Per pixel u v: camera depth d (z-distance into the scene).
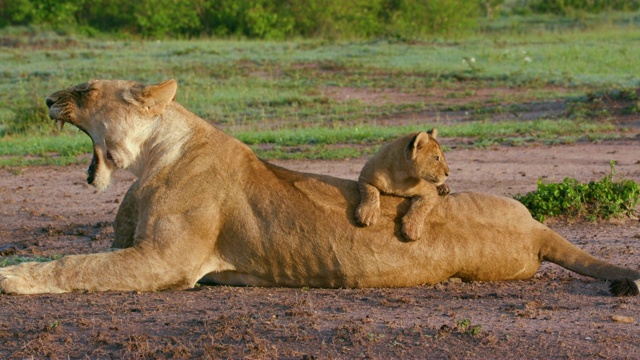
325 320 9.12
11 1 57.16
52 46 48.94
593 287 10.60
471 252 10.30
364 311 9.45
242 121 29.95
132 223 10.70
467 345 8.41
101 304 9.63
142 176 10.41
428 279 10.34
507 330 8.84
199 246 10.01
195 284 10.59
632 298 10.06
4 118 29.92
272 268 10.19
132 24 57.00
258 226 10.09
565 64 40.19
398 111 31.41
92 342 8.54
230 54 45.19
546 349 8.33
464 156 22.56
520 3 81.00
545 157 22.19
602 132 25.89
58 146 25.08
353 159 22.50
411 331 8.74
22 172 21.50
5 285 9.88
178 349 8.22
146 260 9.96
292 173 10.39
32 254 13.11
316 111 31.66
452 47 48.69
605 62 40.59
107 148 10.49
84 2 58.56
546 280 10.96
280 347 8.38
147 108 10.39
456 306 9.67
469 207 10.45
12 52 46.22
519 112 30.11
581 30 59.00
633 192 15.85
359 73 39.56
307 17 56.94
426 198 10.24
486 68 39.38
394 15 58.44
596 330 8.87
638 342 8.54
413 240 10.09
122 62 42.19
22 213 16.88
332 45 50.06
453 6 57.91
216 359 8.10
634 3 71.94
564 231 14.83
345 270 10.09
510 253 10.45
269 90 35.38
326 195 10.20
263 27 54.94
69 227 15.41
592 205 15.79
